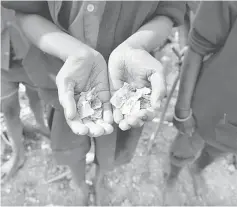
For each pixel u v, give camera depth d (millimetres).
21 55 1286
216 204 1994
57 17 944
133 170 2123
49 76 1135
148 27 1063
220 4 912
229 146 1276
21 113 2359
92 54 988
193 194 2029
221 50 1045
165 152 2227
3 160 2109
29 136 2250
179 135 1517
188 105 1285
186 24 1874
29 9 992
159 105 945
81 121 974
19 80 1420
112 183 2051
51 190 2012
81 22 948
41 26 1012
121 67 1039
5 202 1950
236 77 1034
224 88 1093
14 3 943
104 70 1049
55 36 992
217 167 2154
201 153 1780
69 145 1345
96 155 1494
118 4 899
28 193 1995
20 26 1064
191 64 1153
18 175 2074
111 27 979
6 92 1477
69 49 970
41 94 1216
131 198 1996
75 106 934
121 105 1029
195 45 1092
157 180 2084
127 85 1046
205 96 1190
